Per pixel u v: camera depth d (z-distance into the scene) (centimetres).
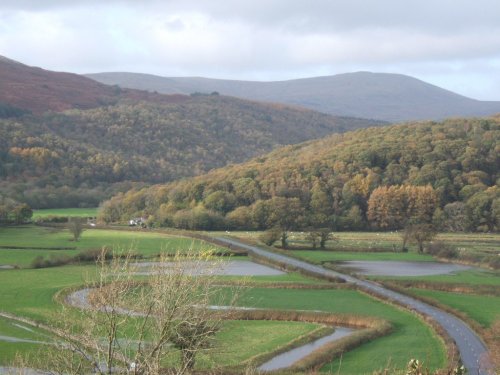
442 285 9838
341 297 9056
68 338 2755
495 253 12900
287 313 7794
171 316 2652
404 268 11806
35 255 12600
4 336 6256
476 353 6119
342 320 7669
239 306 7925
